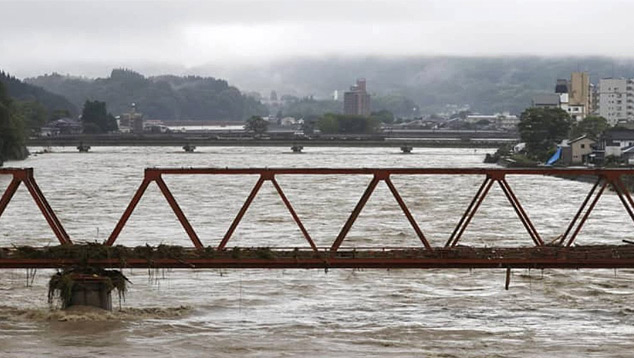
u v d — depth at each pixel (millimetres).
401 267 43344
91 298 43688
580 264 43688
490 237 73562
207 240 70562
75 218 86812
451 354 38719
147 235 73625
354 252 43250
